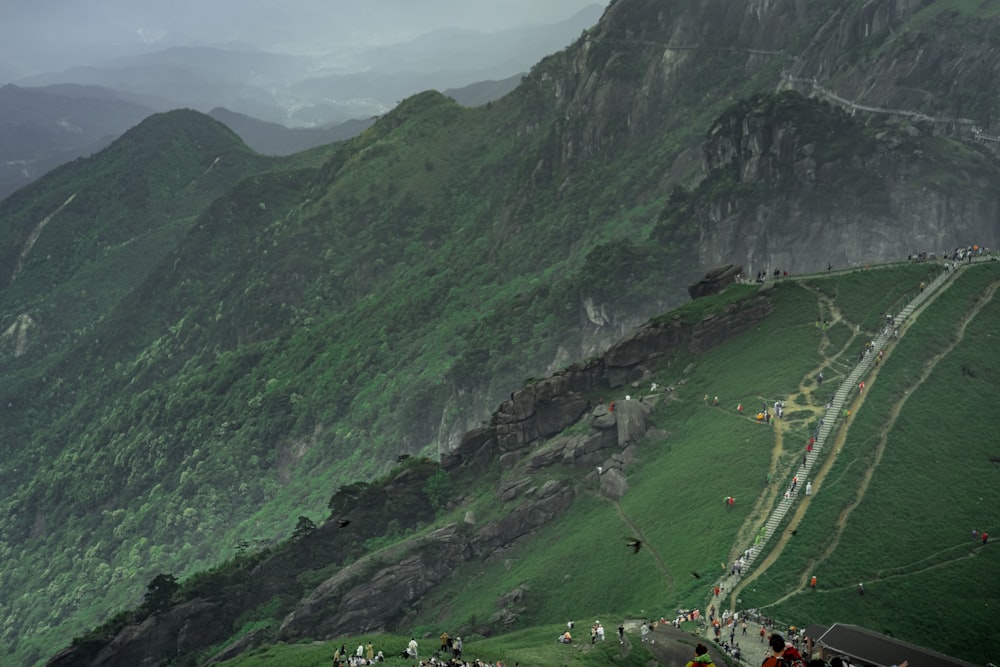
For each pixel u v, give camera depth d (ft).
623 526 474.49
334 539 613.11
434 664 281.33
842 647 305.12
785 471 441.27
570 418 597.93
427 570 536.42
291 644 489.67
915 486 410.52
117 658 571.28
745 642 329.52
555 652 318.04
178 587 604.08
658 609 374.63
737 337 574.97
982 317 518.37
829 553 379.76
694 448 497.87
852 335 528.63
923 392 470.80
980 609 343.67
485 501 570.05
